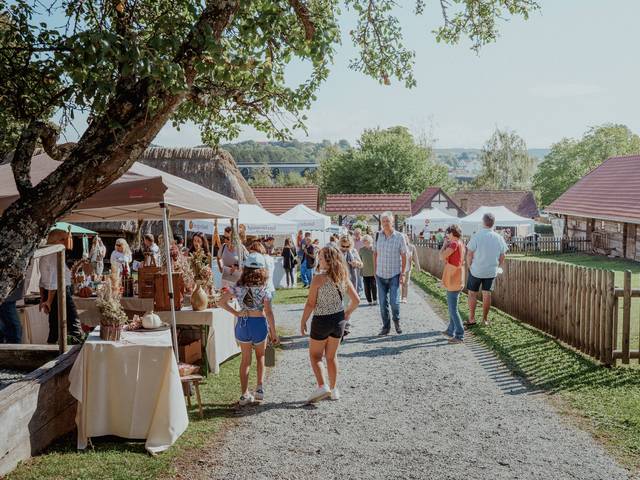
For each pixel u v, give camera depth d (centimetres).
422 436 553
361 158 7312
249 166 12444
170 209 962
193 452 518
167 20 528
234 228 1147
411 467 482
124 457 508
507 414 609
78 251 2688
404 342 991
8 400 478
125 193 698
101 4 612
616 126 8106
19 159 484
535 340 959
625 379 717
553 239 4278
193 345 820
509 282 1238
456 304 975
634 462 481
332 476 466
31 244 457
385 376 773
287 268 2109
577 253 4050
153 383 548
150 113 470
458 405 643
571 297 907
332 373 676
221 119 804
